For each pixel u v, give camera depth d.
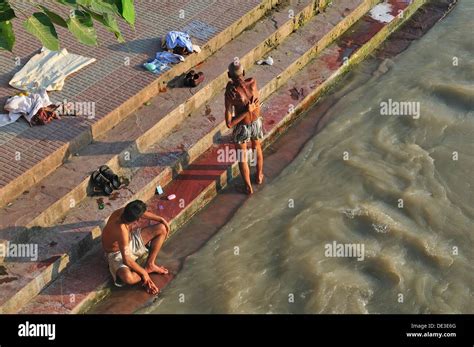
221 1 11.45
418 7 13.21
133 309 7.80
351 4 12.39
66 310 7.56
